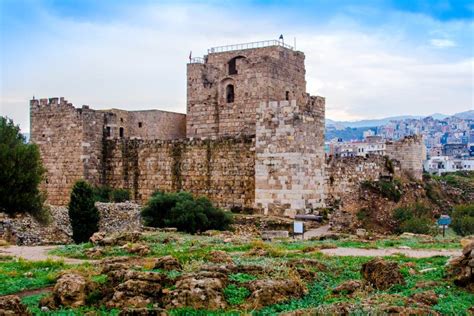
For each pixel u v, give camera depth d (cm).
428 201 9856
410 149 10138
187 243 4234
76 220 5350
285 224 5838
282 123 6222
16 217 5406
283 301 2228
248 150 6588
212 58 8506
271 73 7956
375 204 8294
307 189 6266
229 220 5731
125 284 2230
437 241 4428
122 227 5838
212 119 8338
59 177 7644
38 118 7800
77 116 7525
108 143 7700
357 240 4559
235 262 2967
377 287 2450
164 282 2309
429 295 2181
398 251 3769
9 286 2662
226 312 2081
